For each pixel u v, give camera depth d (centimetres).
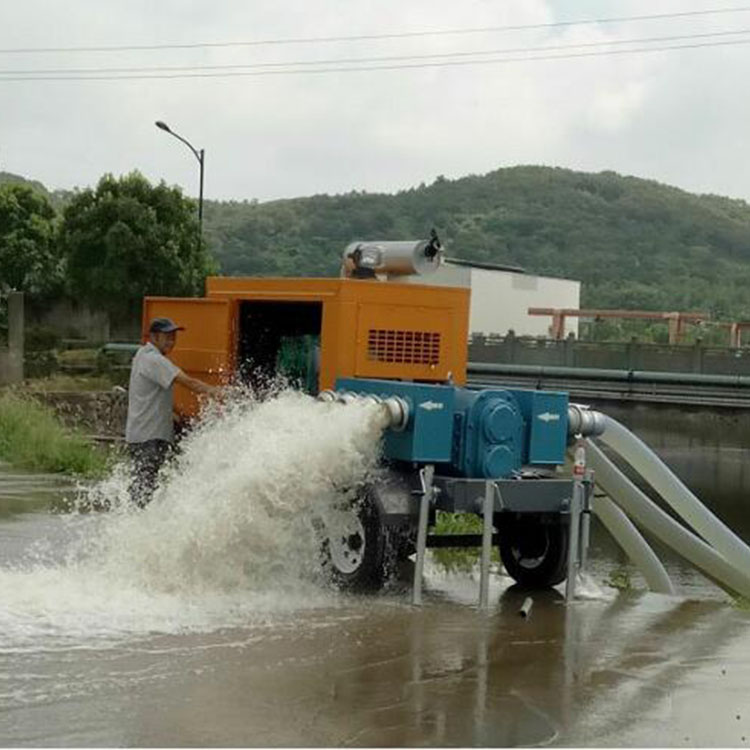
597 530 1816
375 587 929
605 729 618
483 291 5291
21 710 611
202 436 1023
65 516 1272
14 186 4938
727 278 10825
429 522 972
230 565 914
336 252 9369
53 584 894
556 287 5788
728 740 605
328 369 1017
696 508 1123
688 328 5500
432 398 916
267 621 831
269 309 1143
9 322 3788
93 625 791
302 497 922
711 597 1204
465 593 980
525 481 934
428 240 1129
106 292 4509
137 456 1067
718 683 716
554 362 3381
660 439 3155
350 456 911
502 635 824
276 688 669
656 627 875
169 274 4525
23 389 2858
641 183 12775
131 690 652
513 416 940
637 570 1334
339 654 750
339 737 589
